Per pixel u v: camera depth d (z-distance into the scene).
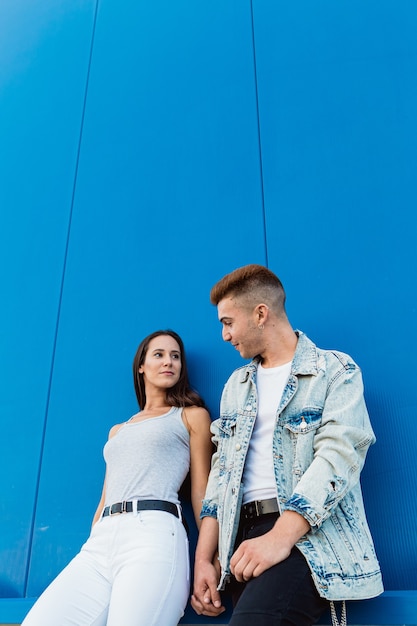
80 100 2.45
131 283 1.97
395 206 1.77
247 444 1.24
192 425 1.54
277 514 1.13
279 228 1.86
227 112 2.15
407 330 1.58
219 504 1.24
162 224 2.04
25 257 2.18
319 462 1.08
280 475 1.15
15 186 2.36
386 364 1.55
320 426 1.18
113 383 1.82
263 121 2.07
